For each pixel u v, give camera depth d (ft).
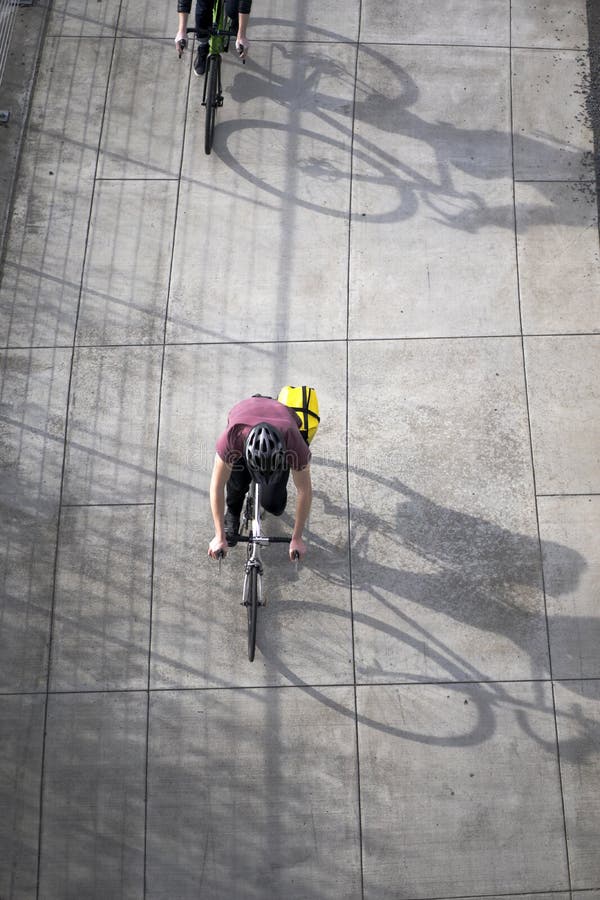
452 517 20.15
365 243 22.76
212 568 19.63
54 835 17.54
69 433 20.72
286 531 19.94
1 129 23.82
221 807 17.81
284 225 22.93
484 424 20.95
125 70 24.75
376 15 25.35
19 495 20.13
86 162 23.50
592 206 23.18
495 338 21.74
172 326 21.76
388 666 18.92
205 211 23.03
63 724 18.30
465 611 19.36
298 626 19.20
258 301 22.07
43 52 24.97
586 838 17.71
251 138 23.95
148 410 20.97
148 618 19.20
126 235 22.70
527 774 18.11
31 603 19.25
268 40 25.16
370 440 20.79
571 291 22.24
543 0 25.41
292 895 17.26
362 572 19.69
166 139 23.90
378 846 17.61
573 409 21.08
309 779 18.04
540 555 19.83
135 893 17.21
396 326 21.85
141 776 17.99
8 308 21.86
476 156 23.79
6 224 22.71
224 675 18.78
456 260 22.57
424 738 18.37
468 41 25.20
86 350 21.48
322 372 21.38
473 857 17.57
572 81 24.68
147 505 20.12
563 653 19.04
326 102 24.44
